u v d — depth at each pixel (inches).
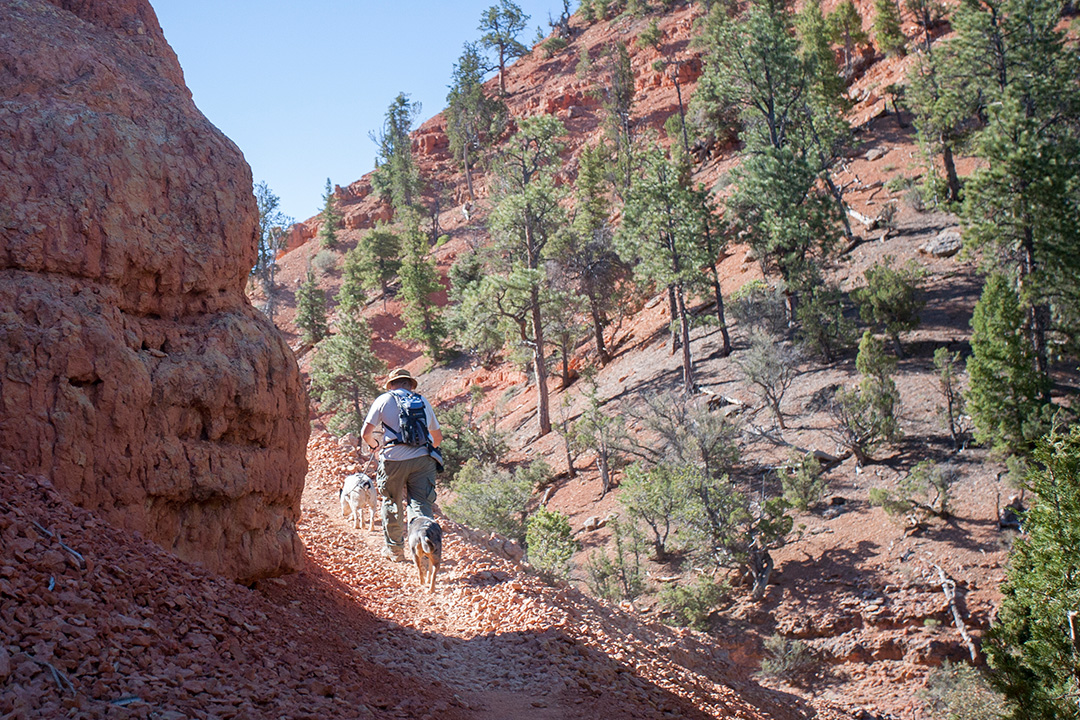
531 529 1042.7
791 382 1523.1
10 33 250.8
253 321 273.9
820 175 2071.9
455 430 1871.3
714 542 1107.3
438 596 347.6
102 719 135.3
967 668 821.9
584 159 2930.6
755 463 1331.2
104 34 291.1
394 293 3592.5
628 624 451.5
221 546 243.3
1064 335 1366.9
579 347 2395.4
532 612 327.3
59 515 191.3
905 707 839.1
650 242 1801.2
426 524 330.3
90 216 228.8
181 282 252.1
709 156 3051.2
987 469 1118.4
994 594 924.0
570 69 5039.4
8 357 201.2
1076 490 459.5
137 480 218.8
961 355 1398.9
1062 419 1052.5
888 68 2930.6
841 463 1273.4
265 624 215.8
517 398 2300.7
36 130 230.5
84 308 219.0
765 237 1784.0
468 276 2938.0
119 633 166.1
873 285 1523.1
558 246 2226.9
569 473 1595.7
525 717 228.8
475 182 4485.7
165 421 229.9
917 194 1983.3
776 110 2095.2
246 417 254.4
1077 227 1251.8
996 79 1790.1
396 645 263.3
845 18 3169.3
